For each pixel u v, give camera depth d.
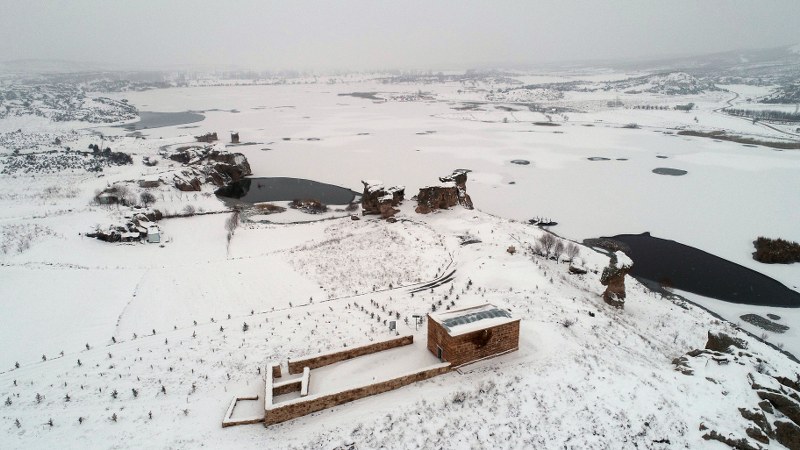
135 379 25.23
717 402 21.64
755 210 76.62
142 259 52.59
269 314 33.94
